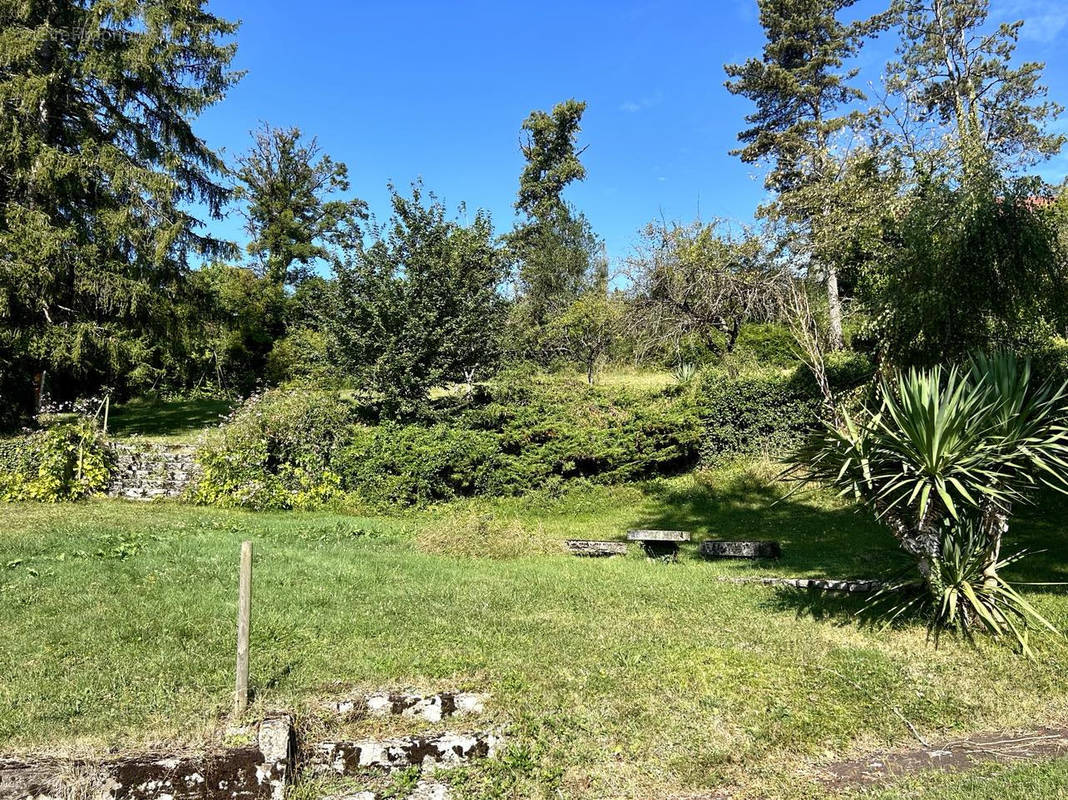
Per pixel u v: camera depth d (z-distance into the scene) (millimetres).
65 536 8812
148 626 5578
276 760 3697
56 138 16891
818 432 6574
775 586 7684
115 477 12516
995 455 5570
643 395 15398
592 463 14070
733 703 4707
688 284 20109
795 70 28688
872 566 8648
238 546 8625
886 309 9680
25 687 4445
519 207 42406
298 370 24891
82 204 16859
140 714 4168
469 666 5102
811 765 4160
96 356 16703
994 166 9922
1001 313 8898
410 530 10773
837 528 10914
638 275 21297
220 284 29781
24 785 3402
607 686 4879
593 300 24344
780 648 5656
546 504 13156
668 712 4582
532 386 15836
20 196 15953
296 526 10508
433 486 13102
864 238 12828
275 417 13008
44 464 11867
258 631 5613
